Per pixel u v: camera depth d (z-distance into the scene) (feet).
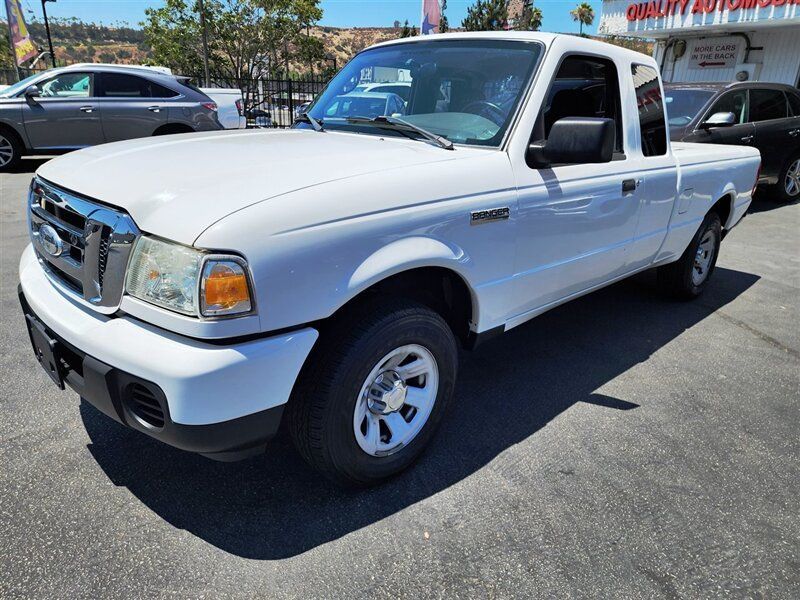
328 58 85.87
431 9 46.44
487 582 6.73
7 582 6.43
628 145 11.59
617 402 10.89
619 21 52.31
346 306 7.52
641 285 18.17
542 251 9.72
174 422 6.18
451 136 9.60
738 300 16.90
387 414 8.12
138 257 6.46
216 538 7.22
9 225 21.68
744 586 6.84
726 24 44.27
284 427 9.64
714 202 15.11
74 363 7.16
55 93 33.30
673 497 8.30
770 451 9.52
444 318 9.43
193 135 10.05
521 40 10.05
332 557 7.00
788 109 29.89
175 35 77.66
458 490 8.28
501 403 10.71
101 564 6.74
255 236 6.17
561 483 8.51
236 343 6.26
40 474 8.20
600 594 6.63
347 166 7.64
